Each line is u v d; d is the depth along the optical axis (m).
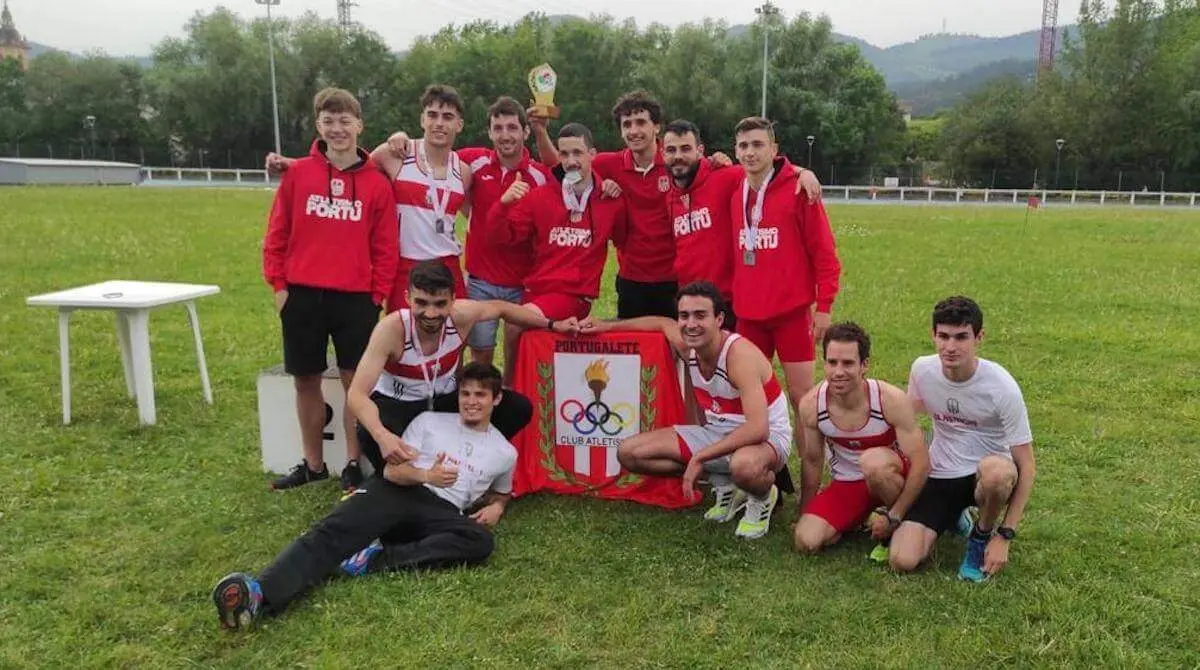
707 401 5.06
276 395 5.50
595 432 5.48
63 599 4.02
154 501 5.14
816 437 4.74
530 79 5.92
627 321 5.54
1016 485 4.29
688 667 3.57
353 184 5.20
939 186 59.72
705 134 62.75
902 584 4.22
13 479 5.38
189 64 66.38
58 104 66.94
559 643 3.71
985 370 4.35
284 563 3.96
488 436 4.86
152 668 3.53
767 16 56.75
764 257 5.23
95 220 21.62
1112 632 3.80
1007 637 3.74
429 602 4.00
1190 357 8.80
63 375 6.42
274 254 5.21
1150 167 58.31
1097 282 13.95
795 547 4.62
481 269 5.98
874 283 13.70
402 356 4.78
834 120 59.91
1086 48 59.41
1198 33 59.09
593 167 5.75
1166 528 4.80
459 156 5.93
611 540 4.73
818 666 3.55
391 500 4.36
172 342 9.05
